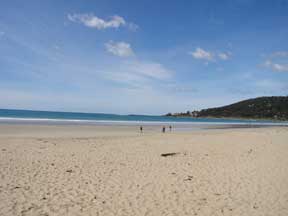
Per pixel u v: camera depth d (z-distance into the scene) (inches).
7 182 274.4
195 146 576.7
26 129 981.8
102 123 1657.2
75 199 234.8
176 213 211.8
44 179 291.4
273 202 239.6
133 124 1706.4
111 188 269.1
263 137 783.7
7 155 416.2
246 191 268.7
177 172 340.8
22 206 215.0
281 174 336.5
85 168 350.3
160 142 641.6
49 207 215.0
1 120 1504.7
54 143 582.9
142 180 301.3
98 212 209.0
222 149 535.8
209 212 215.6
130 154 467.5
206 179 310.2
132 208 219.1
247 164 392.8
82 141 636.7
